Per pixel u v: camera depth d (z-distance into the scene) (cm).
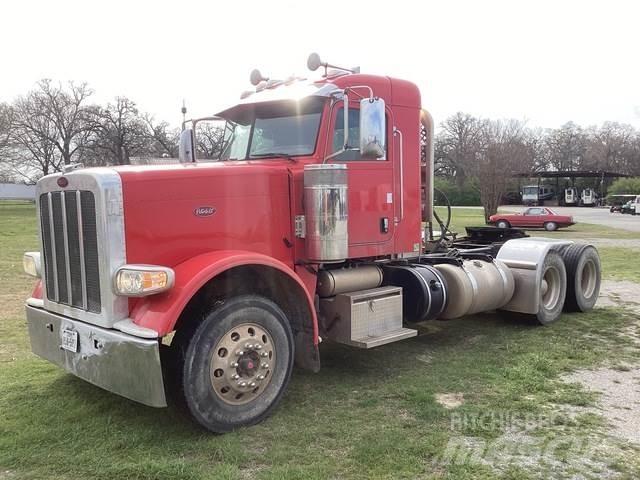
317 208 458
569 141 9100
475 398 451
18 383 482
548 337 642
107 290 368
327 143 488
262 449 362
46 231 425
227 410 384
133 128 4859
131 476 325
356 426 396
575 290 754
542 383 483
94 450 357
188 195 405
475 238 894
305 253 474
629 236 2347
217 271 376
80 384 479
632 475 327
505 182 3341
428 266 592
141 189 383
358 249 515
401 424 400
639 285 1023
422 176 641
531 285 676
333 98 489
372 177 525
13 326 693
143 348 345
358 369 526
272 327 407
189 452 357
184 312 386
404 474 328
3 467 336
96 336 374
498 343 617
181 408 373
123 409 423
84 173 378
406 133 561
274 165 466
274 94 520
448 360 552
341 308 489
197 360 368
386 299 512
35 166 5362
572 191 6538
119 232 372
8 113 5078
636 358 560
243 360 389
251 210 441
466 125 6425
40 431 384
